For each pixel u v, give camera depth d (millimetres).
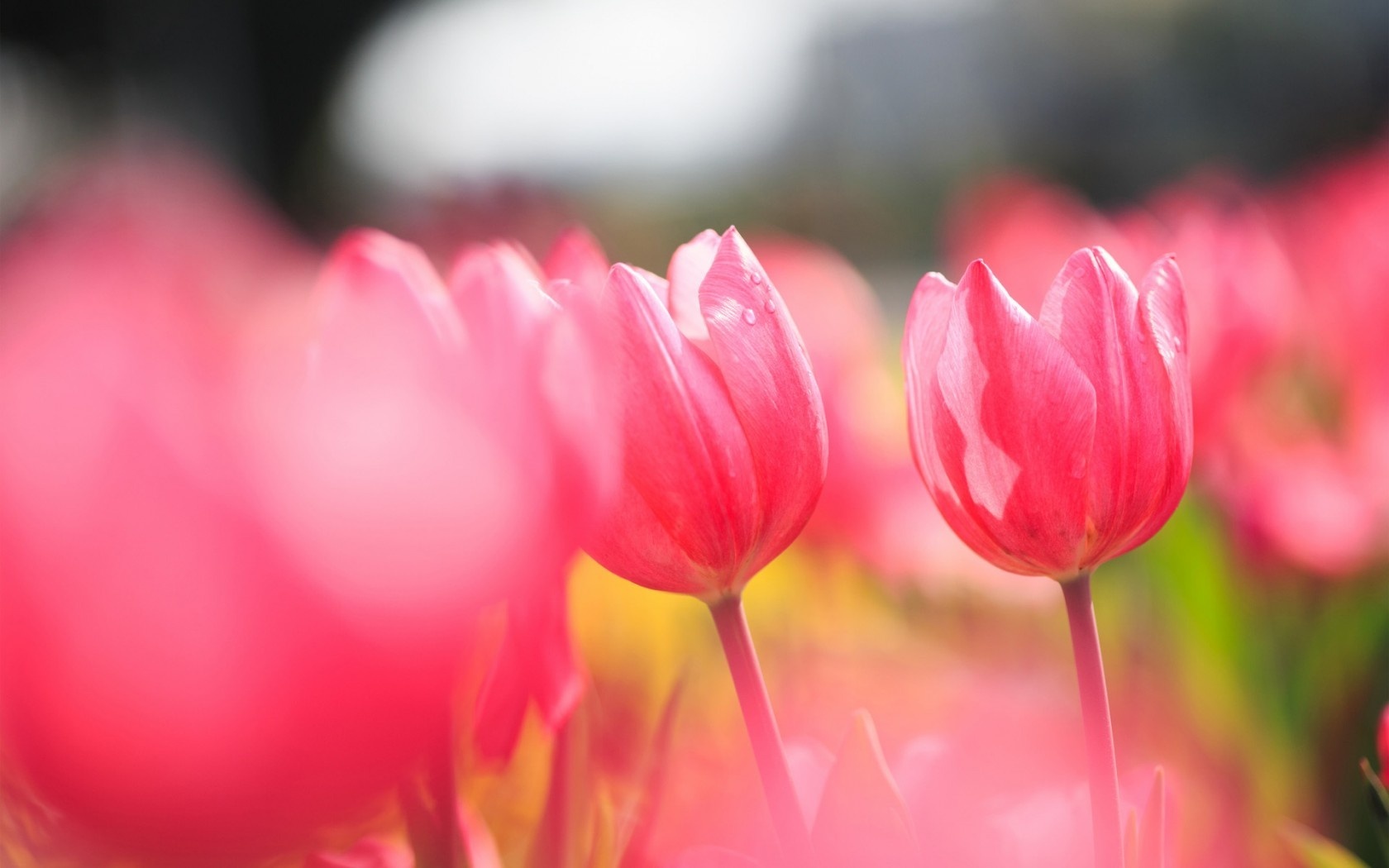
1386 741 542
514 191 2652
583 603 798
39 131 13289
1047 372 500
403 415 402
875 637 923
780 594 986
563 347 437
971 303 503
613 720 705
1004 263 1205
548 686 479
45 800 400
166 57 14203
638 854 525
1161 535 933
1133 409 505
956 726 757
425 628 401
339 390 403
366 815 412
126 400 387
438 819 474
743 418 496
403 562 398
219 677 392
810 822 551
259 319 461
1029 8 14203
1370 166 1494
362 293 440
